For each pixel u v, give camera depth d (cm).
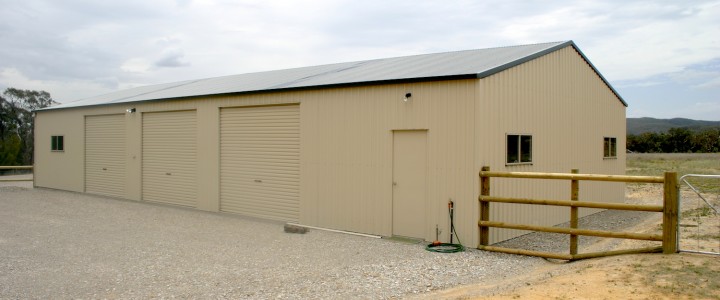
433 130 939
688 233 947
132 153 1648
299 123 1181
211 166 1394
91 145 1822
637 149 6269
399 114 988
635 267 675
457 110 908
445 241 921
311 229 1112
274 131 1242
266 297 629
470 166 891
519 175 847
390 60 1448
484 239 881
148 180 1602
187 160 1471
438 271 743
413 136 974
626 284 612
